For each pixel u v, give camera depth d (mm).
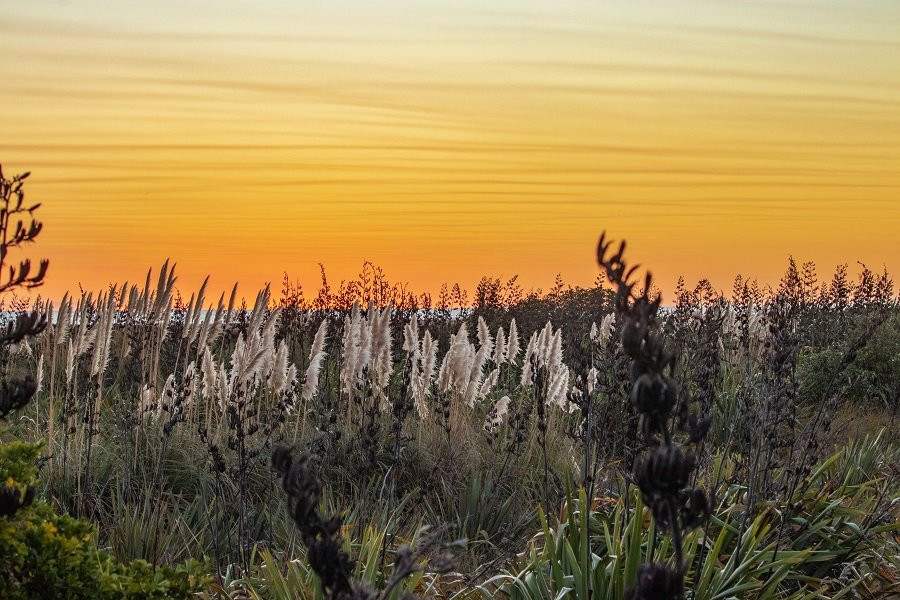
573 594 5617
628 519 6461
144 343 11117
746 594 5777
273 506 8570
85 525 4629
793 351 7422
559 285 20484
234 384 9555
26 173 4457
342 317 14391
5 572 4309
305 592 5715
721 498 6938
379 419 10070
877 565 6500
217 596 6281
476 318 18172
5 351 10094
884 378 13320
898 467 8156
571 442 9969
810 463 7031
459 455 9750
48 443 9328
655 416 3305
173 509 8633
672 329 12297
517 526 7992
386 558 6754
